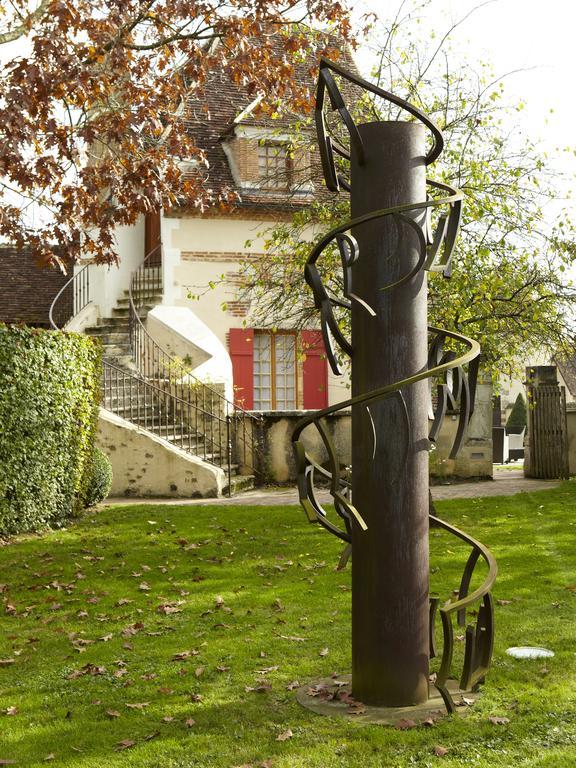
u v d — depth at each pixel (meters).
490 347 11.91
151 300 19.86
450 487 14.79
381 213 4.47
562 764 3.82
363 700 4.65
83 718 4.70
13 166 9.55
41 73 9.55
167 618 6.73
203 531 10.30
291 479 15.84
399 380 4.59
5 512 10.14
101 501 13.66
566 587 7.05
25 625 6.68
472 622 6.25
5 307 21.59
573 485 13.98
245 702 4.80
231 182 19.94
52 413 10.89
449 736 4.19
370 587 4.60
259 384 20.17
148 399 16.75
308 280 4.74
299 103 12.02
